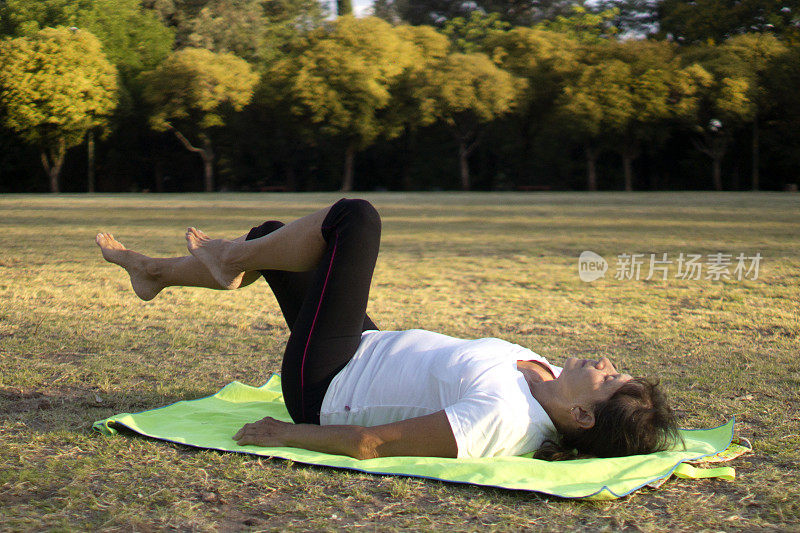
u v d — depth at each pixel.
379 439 2.61
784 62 37.91
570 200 28.09
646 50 39.81
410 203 25.75
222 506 2.26
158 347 4.62
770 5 41.62
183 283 3.21
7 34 39.66
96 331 5.02
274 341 4.90
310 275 3.06
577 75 40.28
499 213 19.91
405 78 41.16
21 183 43.91
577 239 12.59
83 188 45.00
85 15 39.91
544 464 2.52
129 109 39.41
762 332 5.33
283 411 3.36
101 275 7.71
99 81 38.16
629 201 26.83
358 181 47.06
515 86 40.06
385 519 2.18
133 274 3.29
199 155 45.44
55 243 10.98
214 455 2.69
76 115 36.97
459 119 42.16
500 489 2.39
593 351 4.68
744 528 2.16
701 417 3.35
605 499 2.34
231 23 44.06
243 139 43.31
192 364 4.24
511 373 2.68
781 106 39.88
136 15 41.94
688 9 44.19
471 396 2.61
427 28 42.78
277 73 40.50
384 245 11.54
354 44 40.00
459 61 39.53
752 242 11.88
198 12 44.41
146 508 2.22
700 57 39.53
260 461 2.63
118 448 2.75
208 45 43.16
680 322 5.68
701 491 2.46
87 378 3.85
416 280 7.85
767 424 3.24
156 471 2.53
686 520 2.21
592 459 2.62
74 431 2.97
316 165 45.88
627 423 2.60
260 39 45.06
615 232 13.97
